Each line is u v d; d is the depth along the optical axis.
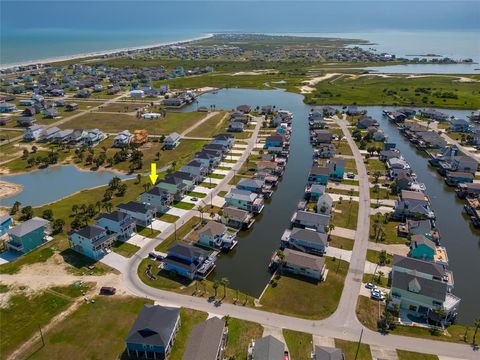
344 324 68.25
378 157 153.62
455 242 100.44
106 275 81.19
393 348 63.19
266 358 56.19
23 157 151.62
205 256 85.75
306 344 63.59
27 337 64.81
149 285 78.38
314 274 81.19
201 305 72.81
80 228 96.94
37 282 78.62
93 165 145.50
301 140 180.62
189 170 129.12
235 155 155.38
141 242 93.69
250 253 93.00
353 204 113.69
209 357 56.91
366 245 93.06
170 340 62.09
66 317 69.25
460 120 188.88
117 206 105.38
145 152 159.25
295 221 101.75
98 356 61.12
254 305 73.12
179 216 106.75
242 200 110.94
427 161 157.88
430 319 70.19
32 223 91.88
